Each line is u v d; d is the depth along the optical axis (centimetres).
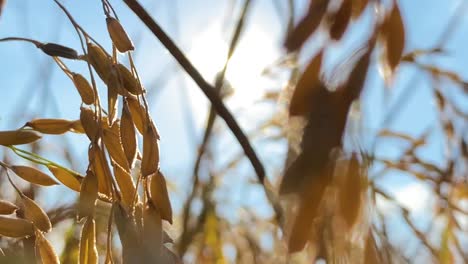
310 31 14
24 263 19
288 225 15
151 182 18
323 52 15
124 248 17
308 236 15
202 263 33
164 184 18
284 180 14
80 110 19
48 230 19
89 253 18
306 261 17
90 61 19
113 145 18
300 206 15
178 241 31
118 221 17
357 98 14
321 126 14
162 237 17
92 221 18
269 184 23
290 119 14
